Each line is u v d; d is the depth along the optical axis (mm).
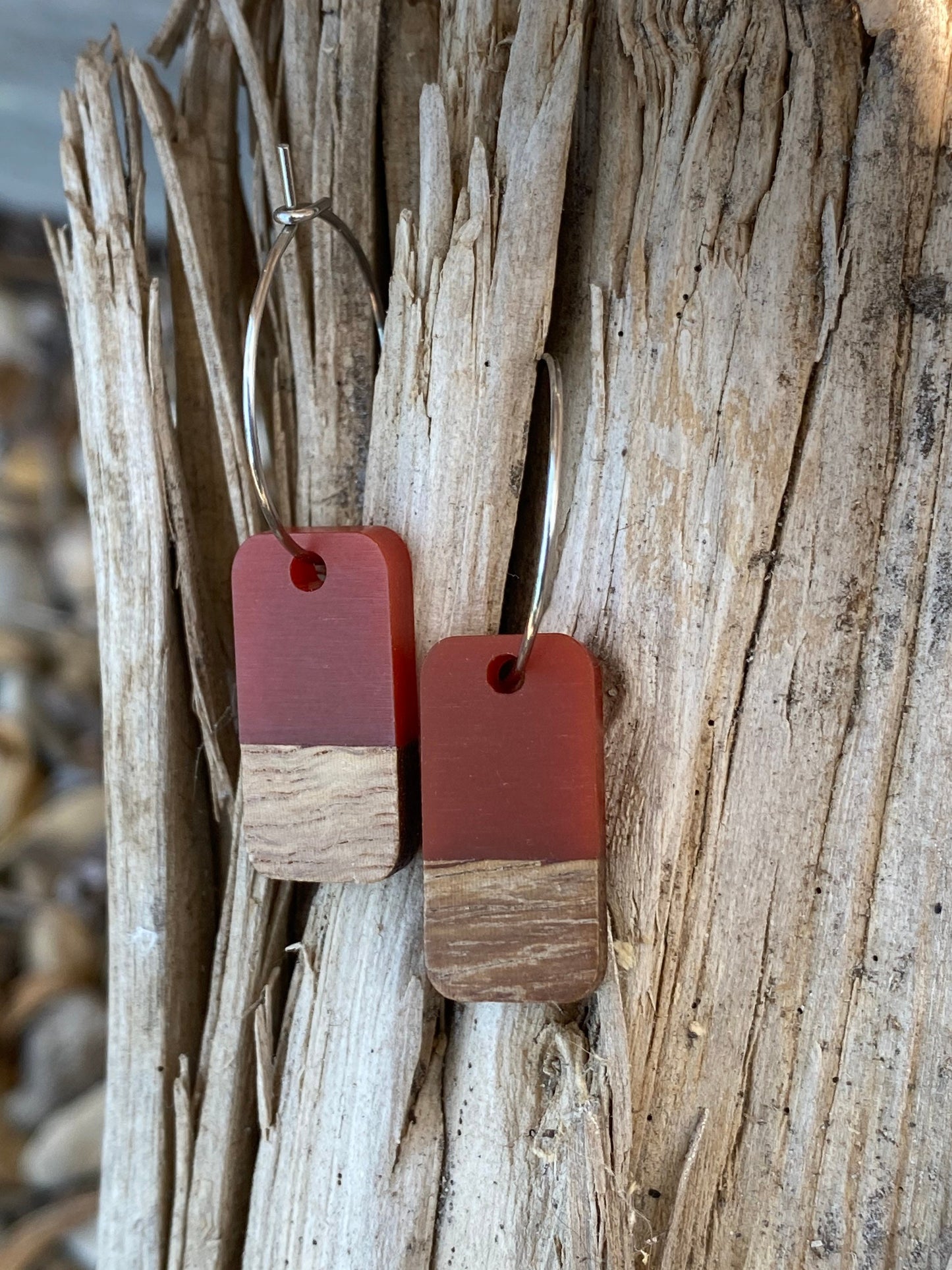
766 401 57
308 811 60
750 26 56
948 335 55
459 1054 63
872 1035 57
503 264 60
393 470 63
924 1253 56
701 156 57
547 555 55
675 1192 59
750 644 58
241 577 60
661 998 60
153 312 65
